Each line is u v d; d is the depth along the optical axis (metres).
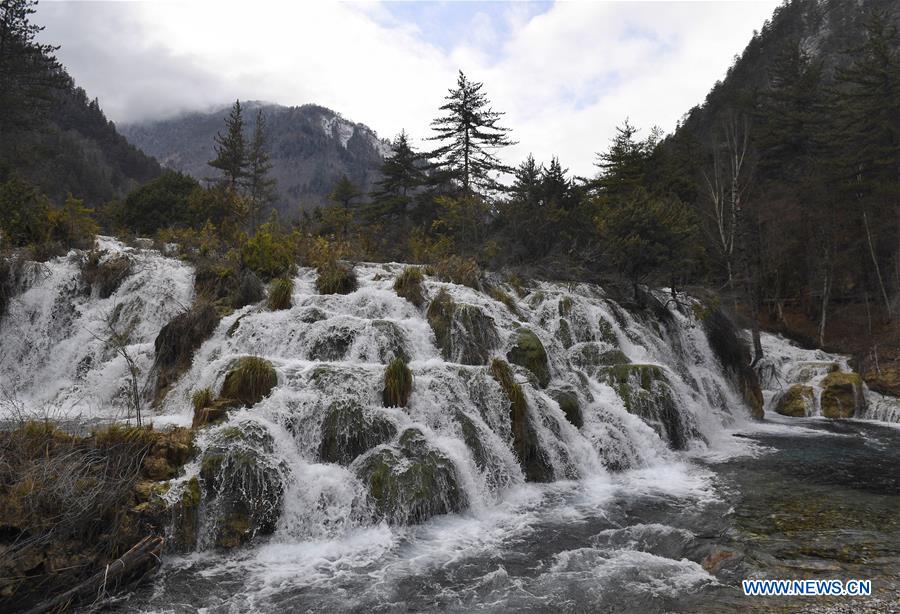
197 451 8.01
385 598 6.27
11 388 14.30
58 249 18.38
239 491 7.76
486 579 6.74
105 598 6.09
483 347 14.19
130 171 103.00
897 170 34.62
